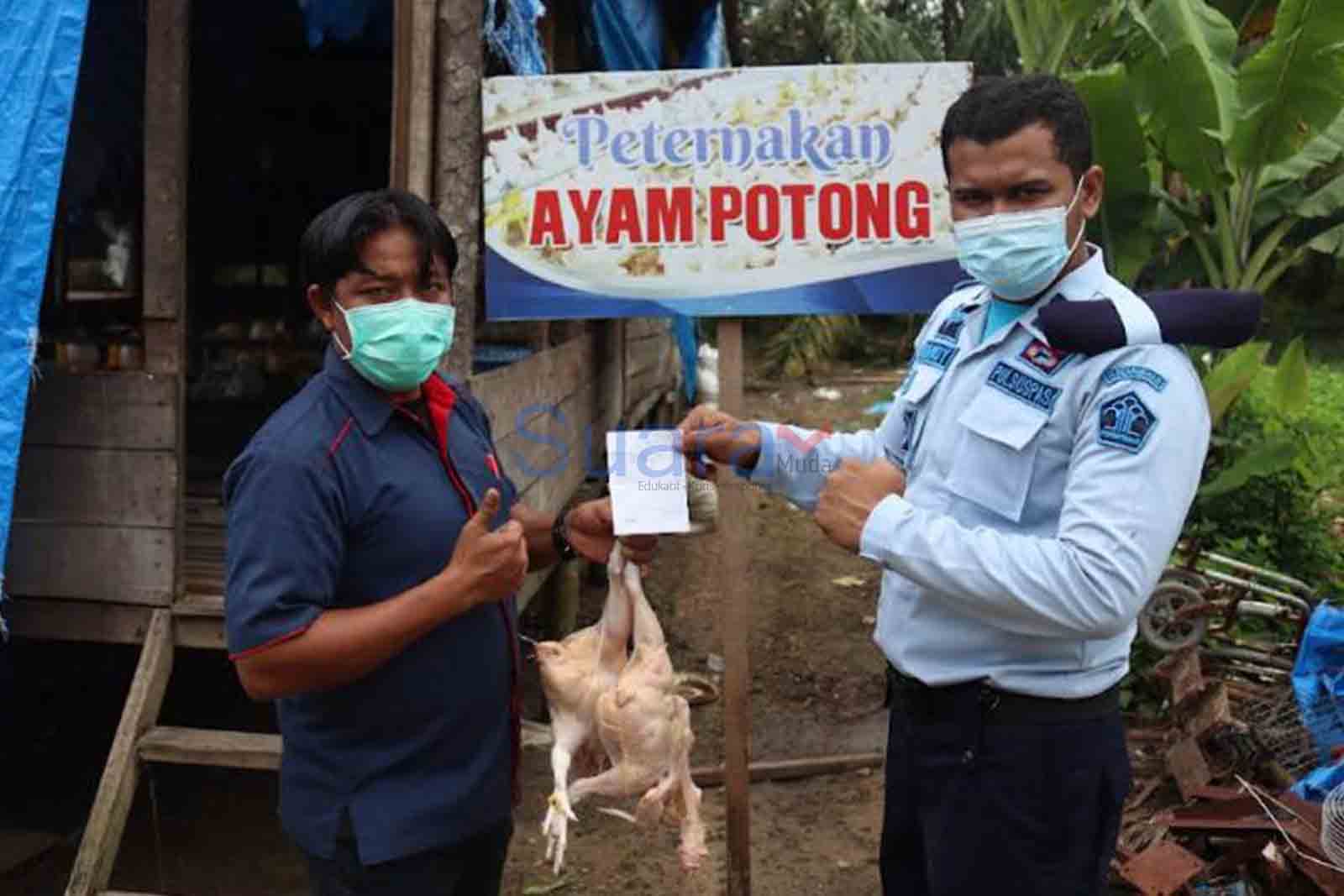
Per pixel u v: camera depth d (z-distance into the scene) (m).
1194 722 4.42
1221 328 1.98
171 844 4.45
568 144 3.49
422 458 2.15
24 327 3.25
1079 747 2.13
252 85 7.23
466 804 2.19
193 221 7.16
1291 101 5.51
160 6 3.89
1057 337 2.00
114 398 3.98
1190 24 5.56
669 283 3.51
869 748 5.15
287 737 2.20
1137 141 5.51
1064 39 6.75
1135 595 1.91
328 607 2.04
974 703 2.16
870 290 3.46
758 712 5.58
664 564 7.80
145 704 3.81
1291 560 6.27
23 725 5.24
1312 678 3.92
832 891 4.04
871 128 3.40
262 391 6.96
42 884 4.14
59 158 3.29
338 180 7.34
